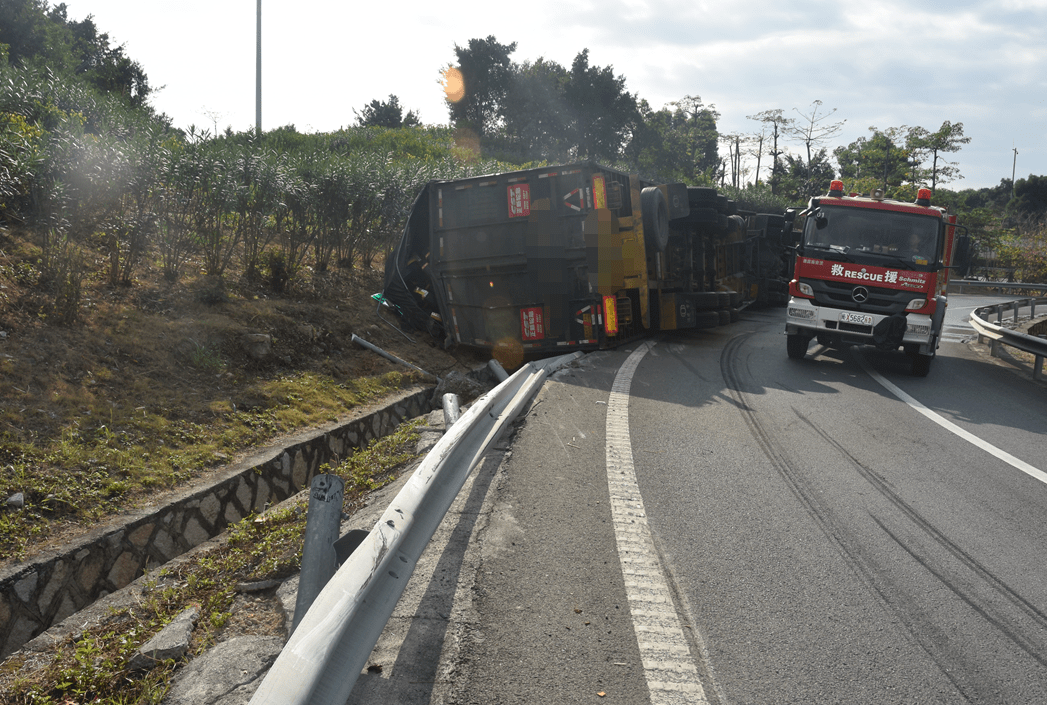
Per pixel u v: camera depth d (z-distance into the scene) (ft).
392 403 29.89
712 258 54.60
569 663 9.64
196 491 18.57
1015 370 42.78
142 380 23.95
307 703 6.37
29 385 20.88
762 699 9.18
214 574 13.46
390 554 9.15
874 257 38.01
